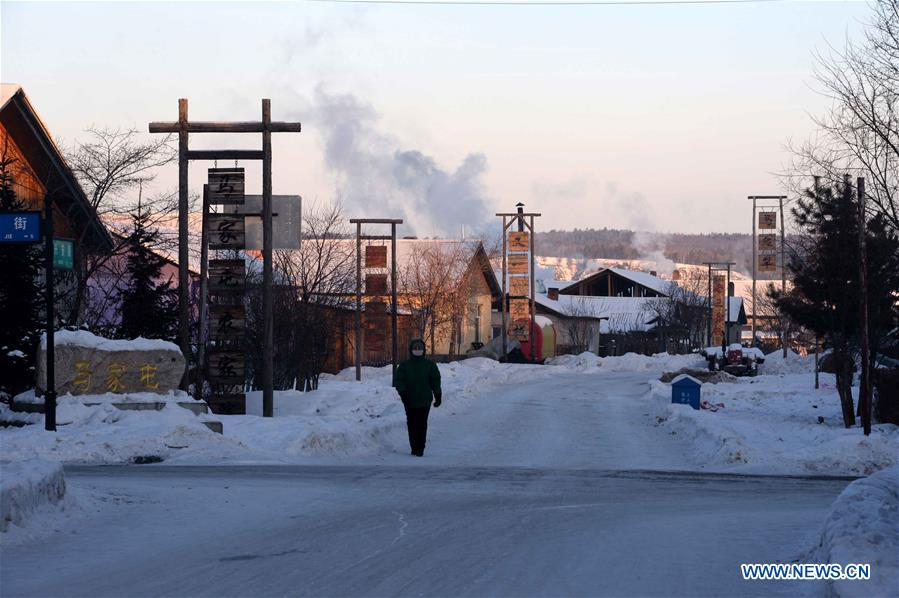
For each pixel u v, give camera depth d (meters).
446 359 83.12
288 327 42.41
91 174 38.91
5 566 9.69
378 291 54.31
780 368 81.69
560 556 10.27
